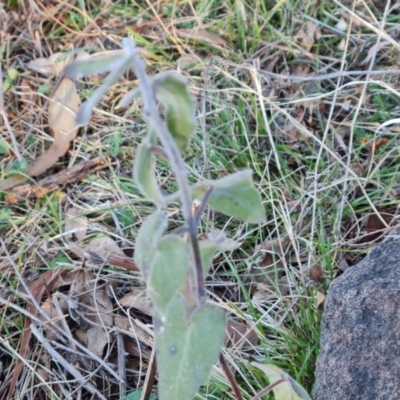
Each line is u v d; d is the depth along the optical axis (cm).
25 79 236
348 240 183
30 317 174
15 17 252
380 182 195
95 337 174
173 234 76
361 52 235
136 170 73
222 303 170
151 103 69
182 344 81
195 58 234
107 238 192
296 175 206
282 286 179
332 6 250
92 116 224
